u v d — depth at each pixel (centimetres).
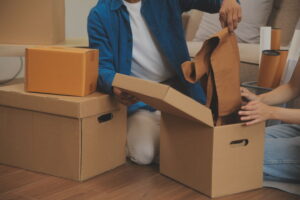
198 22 308
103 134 154
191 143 139
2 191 138
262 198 136
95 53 155
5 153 162
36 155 155
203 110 127
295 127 162
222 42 135
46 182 146
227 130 131
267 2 265
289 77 182
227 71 136
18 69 280
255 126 137
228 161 134
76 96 148
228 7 140
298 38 184
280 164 144
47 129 150
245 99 151
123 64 171
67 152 147
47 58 148
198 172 138
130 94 147
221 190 135
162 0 168
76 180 147
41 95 149
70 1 303
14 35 199
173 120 146
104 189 141
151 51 172
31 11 198
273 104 153
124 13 168
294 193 140
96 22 169
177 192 139
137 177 153
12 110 157
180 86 179
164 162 153
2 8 197
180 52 169
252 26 264
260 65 182
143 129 165
